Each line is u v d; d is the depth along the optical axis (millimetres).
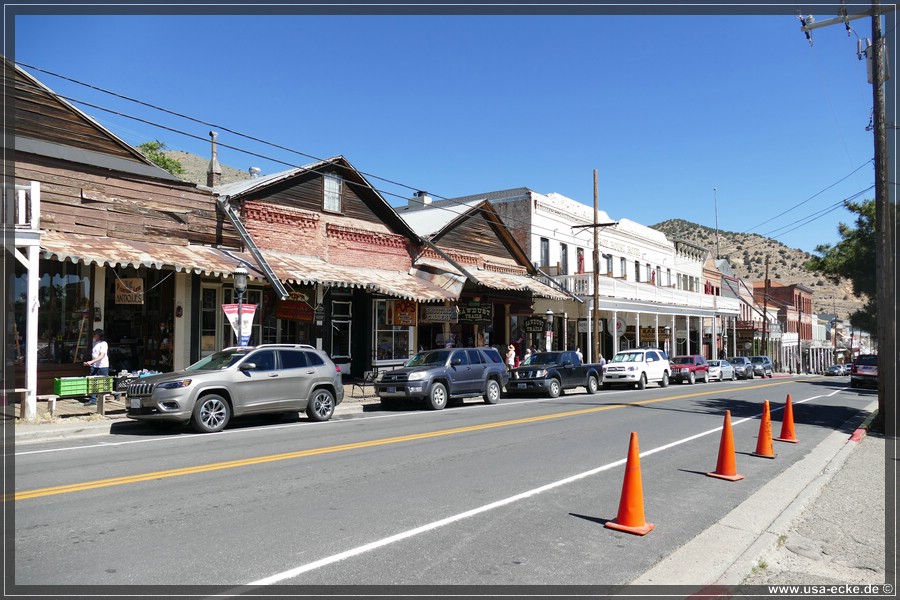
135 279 15312
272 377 12773
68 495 6797
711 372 35281
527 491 7309
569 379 22172
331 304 21516
